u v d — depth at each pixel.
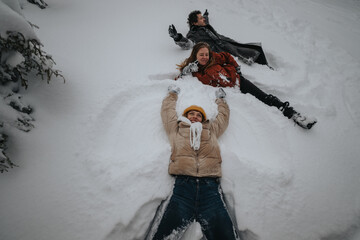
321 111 3.02
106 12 4.41
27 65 2.33
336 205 2.20
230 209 2.18
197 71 3.25
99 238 1.88
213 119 2.74
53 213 1.95
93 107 2.65
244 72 3.46
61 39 3.45
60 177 2.13
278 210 2.13
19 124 2.22
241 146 2.62
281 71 3.69
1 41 2.00
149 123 2.71
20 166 2.12
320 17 5.81
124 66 3.23
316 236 2.04
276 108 2.90
